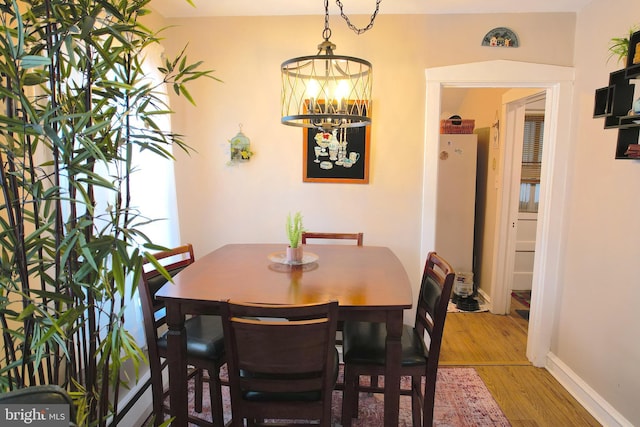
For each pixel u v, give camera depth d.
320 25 2.51
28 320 1.01
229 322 1.25
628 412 1.88
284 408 1.37
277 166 2.66
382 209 2.64
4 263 0.98
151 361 1.68
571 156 2.40
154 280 1.80
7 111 0.96
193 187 2.71
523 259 4.18
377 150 2.58
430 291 1.76
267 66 2.57
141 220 2.22
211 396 1.72
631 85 1.83
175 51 2.58
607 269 2.04
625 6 1.94
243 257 2.11
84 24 0.90
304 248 2.34
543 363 2.61
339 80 1.67
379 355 1.63
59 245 0.98
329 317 1.25
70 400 0.90
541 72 2.41
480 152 4.02
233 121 2.63
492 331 3.20
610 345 2.01
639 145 1.76
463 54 2.47
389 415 1.54
